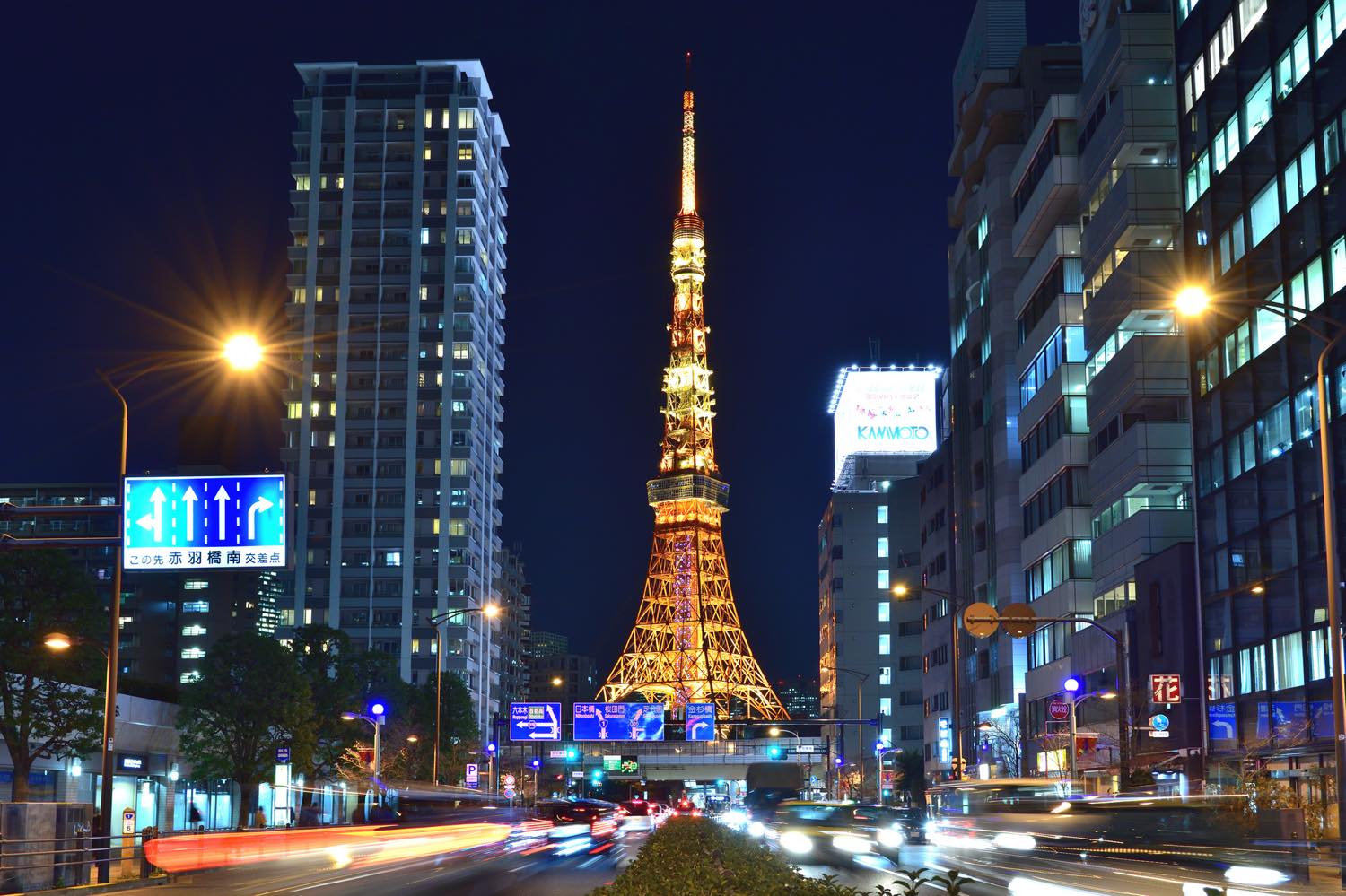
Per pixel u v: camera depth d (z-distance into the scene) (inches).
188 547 1397.6
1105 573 3203.7
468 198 7490.2
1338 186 2121.1
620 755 6038.4
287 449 7244.1
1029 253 3951.8
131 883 1573.6
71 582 2313.0
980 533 4498.0
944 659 5221.5
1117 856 1828.2
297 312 7386.8
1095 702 3149.6
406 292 7401.6
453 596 7066.9
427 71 7751.0
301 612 7066.9
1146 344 2923.2
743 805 3346.5
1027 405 3865.7
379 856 2265.0
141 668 7701.8
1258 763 2234.3
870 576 7687.0
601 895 627.5
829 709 7849.4
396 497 7180.1
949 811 2322.8
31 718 2285.9
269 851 2176.4
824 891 581.0
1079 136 3501.5
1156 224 2965.1
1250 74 2439.7
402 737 4458.7
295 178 7559.1
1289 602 2266.2
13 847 1438.2
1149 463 2908.5
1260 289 2400.3
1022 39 4630.9
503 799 4308.6
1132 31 3048.7
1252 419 2420.0
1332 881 1427.2
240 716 3048.7
